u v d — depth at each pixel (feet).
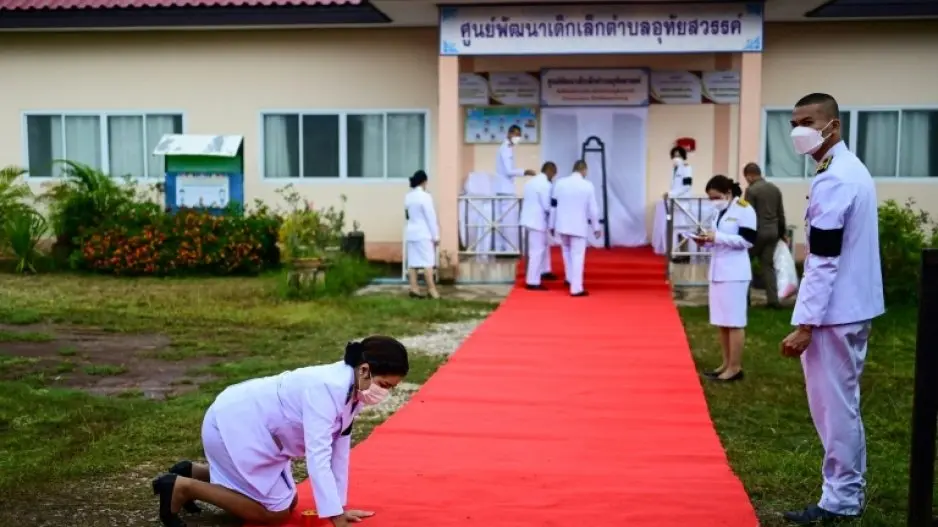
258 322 37.78
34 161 60.18
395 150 57.82
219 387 27.30
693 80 55.62
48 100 59.62
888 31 53.88
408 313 40.32
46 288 46.01
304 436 15.37
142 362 30.66
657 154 56.29
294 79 57.88
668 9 46.21
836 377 16.61
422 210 44.37
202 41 58.13
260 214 53.98
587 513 16.88
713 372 30.04
